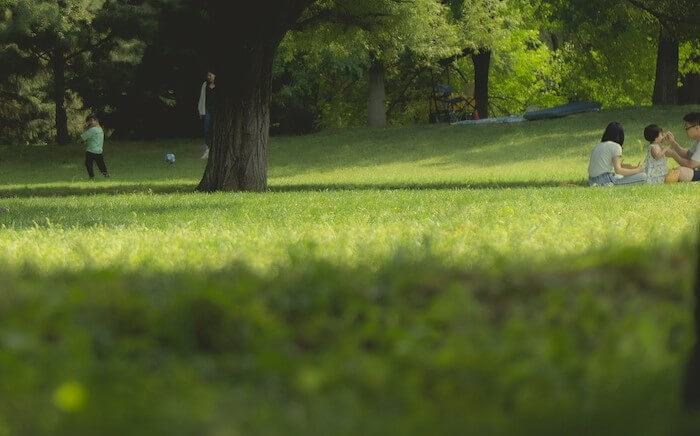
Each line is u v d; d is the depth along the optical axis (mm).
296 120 72250
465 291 7266
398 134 58594
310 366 5965
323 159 52938
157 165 54219
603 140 30141
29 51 62500
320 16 37688
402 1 38344
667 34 53062
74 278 9547
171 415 4945
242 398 5430
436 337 6523
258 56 32750
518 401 5293
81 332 6613
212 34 33312
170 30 62906
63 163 56844
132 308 7203
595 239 12898
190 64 65062
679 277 7438
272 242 14055
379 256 11461
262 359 6008
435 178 40688
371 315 7094
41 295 7730
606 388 5336
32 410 5148
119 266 10758
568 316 6801
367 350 6547
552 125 54844
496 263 8789
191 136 69062
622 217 17203
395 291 7664
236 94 32969
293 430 4672
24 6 56031
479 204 21344
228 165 33094
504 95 95500
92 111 66938
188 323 6844
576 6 52188
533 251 11688
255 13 32375
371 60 65250
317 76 70750
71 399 5059
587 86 86875
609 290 7484
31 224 19812
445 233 14758
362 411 5180
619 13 53062
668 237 12164
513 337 6406
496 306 7258
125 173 50781
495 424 4707
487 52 72312
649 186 26219
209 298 7016
